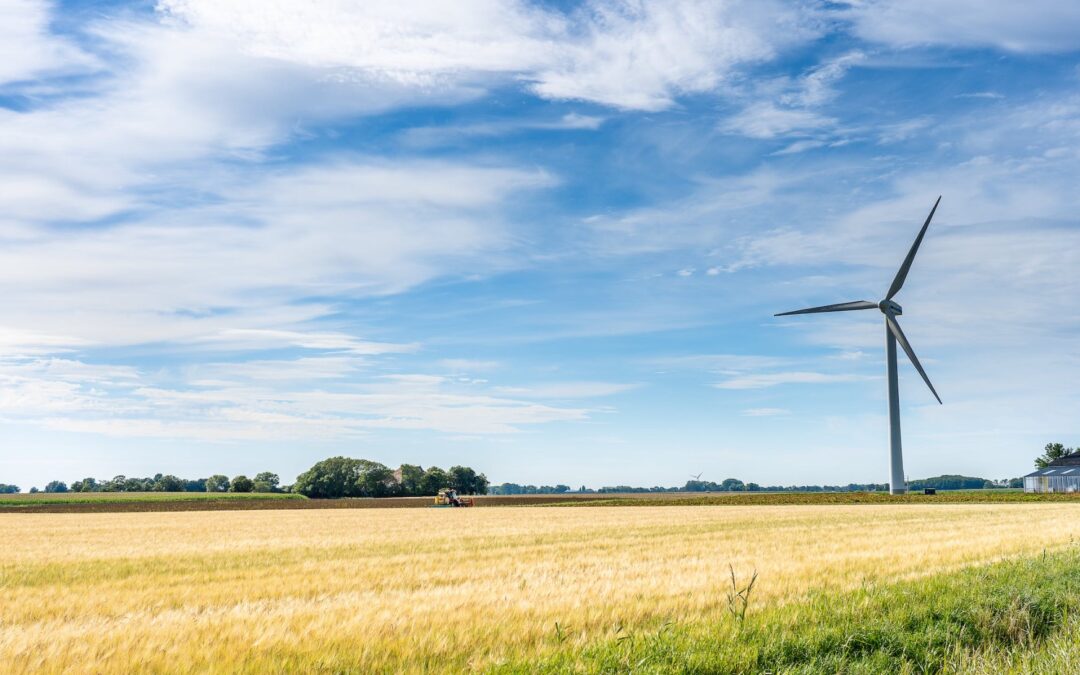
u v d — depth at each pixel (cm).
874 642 965
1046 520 3934
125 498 12681
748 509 6469
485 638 977
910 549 2233
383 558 2233
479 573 1784
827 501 8688
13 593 1505
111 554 2498
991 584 1328
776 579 1539
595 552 2358
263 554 2445
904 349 9056
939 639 1000
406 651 904
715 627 983
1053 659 868
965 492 9706
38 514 6912
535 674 793
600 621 1105
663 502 9200
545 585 1516
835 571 1680
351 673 828
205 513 6981
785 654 896
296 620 1120
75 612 1275
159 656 884
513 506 8875
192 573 1878
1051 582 1388
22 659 881
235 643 955
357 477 16875
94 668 846
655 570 1778
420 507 8981
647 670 798
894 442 9231
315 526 4381
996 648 985
